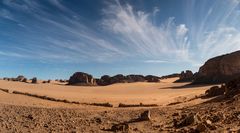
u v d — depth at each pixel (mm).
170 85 96312
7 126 18656
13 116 23266
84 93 69438
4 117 22719
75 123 20250
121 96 60344
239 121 14859
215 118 16594
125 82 121562
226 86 34906
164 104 39500
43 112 26578
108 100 48281
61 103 41094
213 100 29203
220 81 78250
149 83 111875
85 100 47219
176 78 146375
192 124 16234
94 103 41938
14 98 42031
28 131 17094
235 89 29719
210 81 81562
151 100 48062
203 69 86562
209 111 20859
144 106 37625
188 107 27953
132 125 18531
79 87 92188
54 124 19750
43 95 49875
